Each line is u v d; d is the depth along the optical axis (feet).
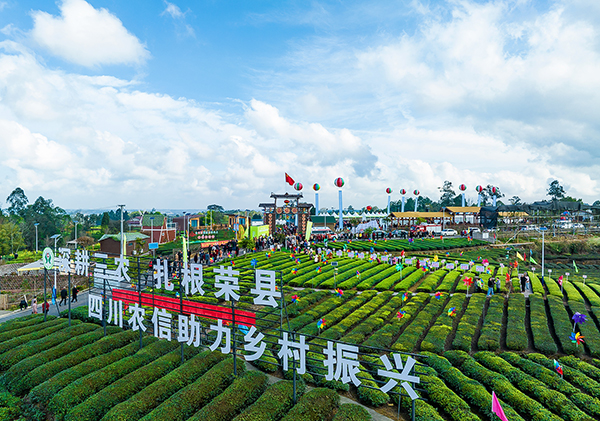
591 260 243.19
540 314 100.58
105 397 56.39
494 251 238.89
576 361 72.08
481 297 117.08
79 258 89.30
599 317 99.19
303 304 109.50
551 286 135.23
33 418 56.34
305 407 53.26
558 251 253.24
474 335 88.33
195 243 257.96
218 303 109.40
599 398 59.62
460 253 229.45
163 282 73.77
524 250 246.47
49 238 361.10
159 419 50.52
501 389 60.18
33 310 111.75
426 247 233.55
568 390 60.75
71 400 56.49
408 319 98.43
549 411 54.24
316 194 390.01
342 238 292.81
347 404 54.60
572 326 92.32
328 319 94.27
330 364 51.55
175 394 57.00
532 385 61.52
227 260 182.19
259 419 50.60
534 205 290.76
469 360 70.95
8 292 149.07
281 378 67.92
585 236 271.49
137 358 70.44
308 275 147.95
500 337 87.86
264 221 296.71
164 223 311.68
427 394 59.57
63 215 513.04
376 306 107.34
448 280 140.77
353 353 49.37
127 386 59.88
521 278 128.57
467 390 59.57
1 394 61.93
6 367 72.33
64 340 83.25
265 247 238.27
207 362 69.00
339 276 146.82
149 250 238.07
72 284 159.22
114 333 86.89
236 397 56.65
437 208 646.74
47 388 59.82
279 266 166.61
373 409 58.49
